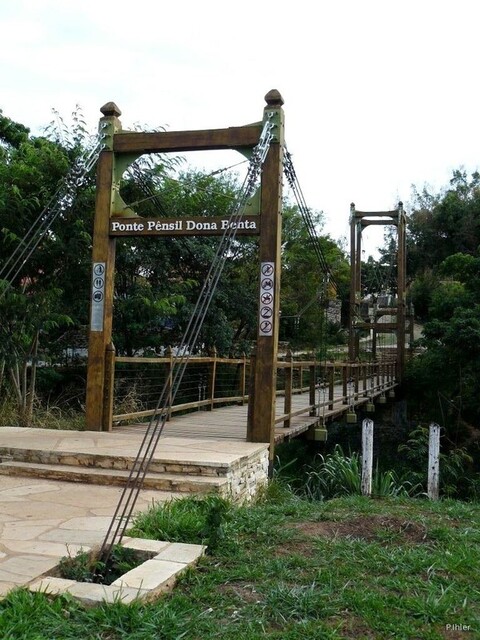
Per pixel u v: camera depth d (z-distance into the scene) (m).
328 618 3.23
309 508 5.74
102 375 8.52
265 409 7.77
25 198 9.93
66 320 10.05
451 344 17.72
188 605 3.30
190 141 8.38
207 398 11.97
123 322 12.18
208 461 6.25
